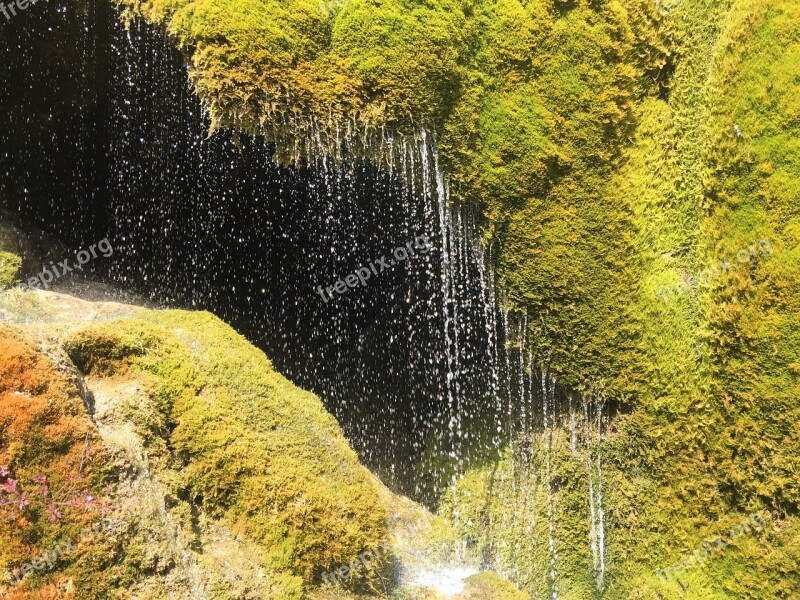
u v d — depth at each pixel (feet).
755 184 19.86
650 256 21.63
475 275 22.76
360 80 18.62
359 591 17.43
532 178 21.01
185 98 21.79
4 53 21.17
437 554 21.54
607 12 19.97
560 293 22.11
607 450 23.61
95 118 23.35
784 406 20.07
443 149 20.38
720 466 21.54
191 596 14.07
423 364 25.76
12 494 12.98
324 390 27.17
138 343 16.85
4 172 22.38
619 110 20.62
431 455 25.09
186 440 16.26
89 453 13.91
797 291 19.48
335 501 17.57
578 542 24.23
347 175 22.66
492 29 19.93
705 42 20.86
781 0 19.34
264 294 27.43
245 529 16.16
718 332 20.98
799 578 20.38
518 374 24.02
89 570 13.16
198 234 26.23
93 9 19.63
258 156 23.39
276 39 17.72
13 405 13.42
